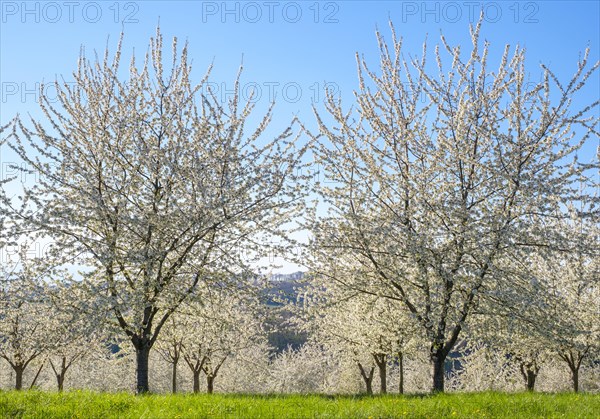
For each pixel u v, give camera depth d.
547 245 14.60
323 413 8.97
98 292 13.16
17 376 24.39
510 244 14.27
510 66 16.00
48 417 8.77
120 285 14.01
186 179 14.91
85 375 38.56
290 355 42.19
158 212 14.70
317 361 41.16
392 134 16.09
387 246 14.96
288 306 17.23
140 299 13.36
